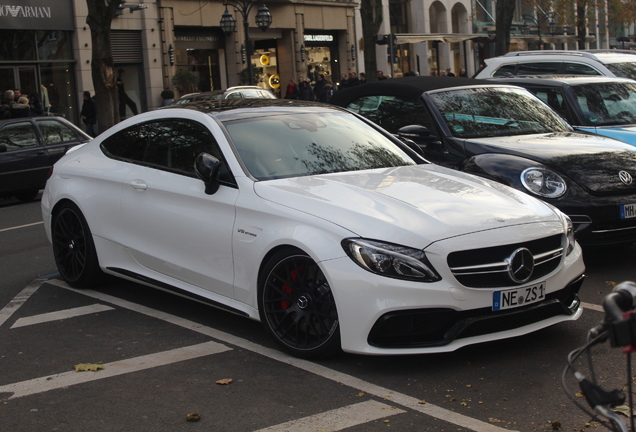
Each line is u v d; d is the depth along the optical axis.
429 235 4.39
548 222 4.79
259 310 4.93
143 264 5.89
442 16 44.19
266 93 23.77
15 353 5.07
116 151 6.38
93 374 4.61
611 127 8.99
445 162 7.55
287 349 4.80
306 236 4.58
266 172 5.26
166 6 30.69
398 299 4.29
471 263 4.41
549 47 53.28
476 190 5.07
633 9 43.31
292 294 4.75
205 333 5.32
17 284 7.06
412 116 8.20
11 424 3.92
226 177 5.26
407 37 35.19
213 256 5.25
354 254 4.39
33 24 26.42
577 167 6.73
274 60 36.38
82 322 5.70
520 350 4.82
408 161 5.86
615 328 1.97
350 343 4.42
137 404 4.13
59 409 4.10
